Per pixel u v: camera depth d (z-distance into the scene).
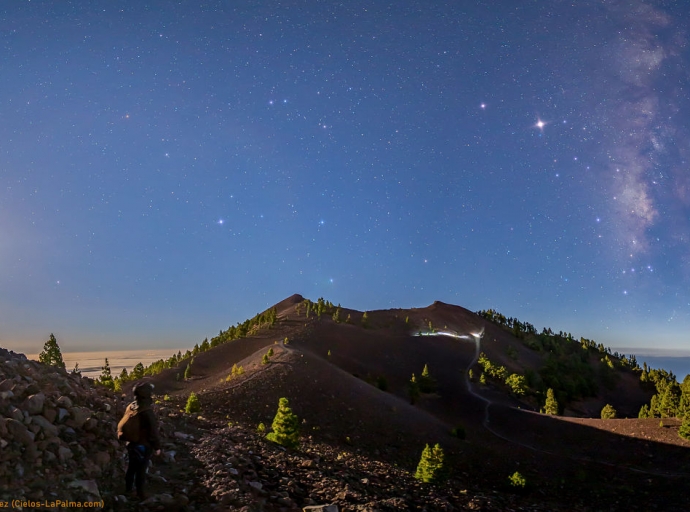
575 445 56.62
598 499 35.41
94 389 13.73
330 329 161.12
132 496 8.43
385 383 104.94
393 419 62.44
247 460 13.22
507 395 123.00
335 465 18.72
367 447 47.25
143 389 8.75
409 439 54.06
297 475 13.70
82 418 10.12
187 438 14.06
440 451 24.53
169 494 8.85
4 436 8.16
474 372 139.12
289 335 150.50
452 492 21.56
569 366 197.38
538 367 190.75
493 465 46.31
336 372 84.88
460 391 114.44
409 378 125.50
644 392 182.25
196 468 11.06
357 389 75.62
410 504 14.39
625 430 58.81
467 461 47.59
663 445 50.97
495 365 143.50
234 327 161.75
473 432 66.81
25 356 12.80
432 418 70.38
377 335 165.75
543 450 55.31
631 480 41.09
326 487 12.98
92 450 9.49
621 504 34.19
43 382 11.03
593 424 65.31
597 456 51.00
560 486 39.19
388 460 41.47
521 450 53.88
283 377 72.12
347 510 11.20
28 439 8.40
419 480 23.38
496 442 59.28
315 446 29.23
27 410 9.29
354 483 15.12
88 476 8.56
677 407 68.19
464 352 170.75
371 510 11.42
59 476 8.05
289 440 20.33
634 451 50.81
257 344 141.88
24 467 7.89
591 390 166.38
